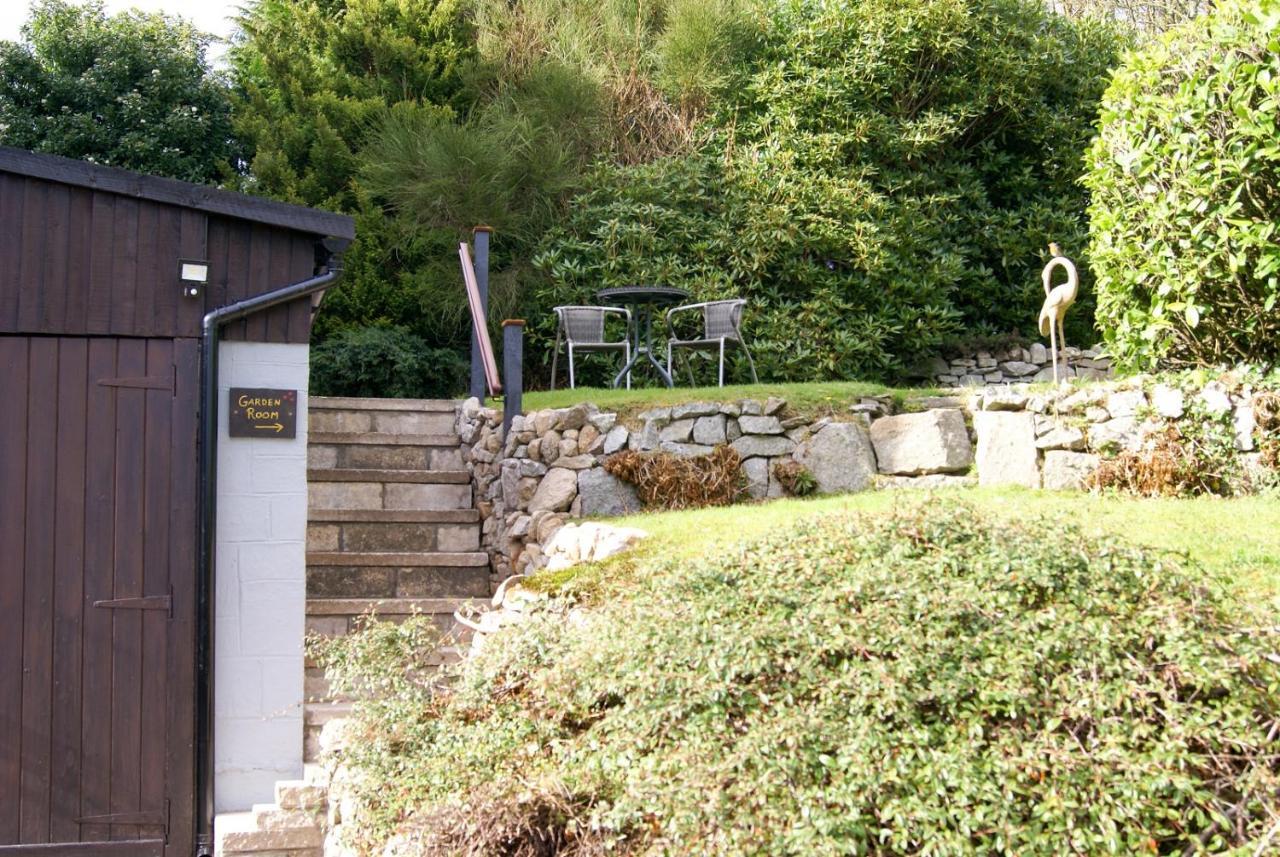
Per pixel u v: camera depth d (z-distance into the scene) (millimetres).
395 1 12828
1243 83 6082
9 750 4910
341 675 4531
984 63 12086
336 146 11719
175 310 5164
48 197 5066
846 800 2764
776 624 3365
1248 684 2949
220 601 5211
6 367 5000
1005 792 2727
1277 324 6359
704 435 7316
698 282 10891
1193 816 2729
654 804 3018
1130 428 6484
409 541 7492
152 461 5094
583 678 3701
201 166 12922
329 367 9750
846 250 11242
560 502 7066
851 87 11797
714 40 12328
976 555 3504
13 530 4957
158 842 4988
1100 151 6961
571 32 12852
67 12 13445
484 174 11195
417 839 3525
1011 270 12297
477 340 8344
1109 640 3020
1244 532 4879
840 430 7180
